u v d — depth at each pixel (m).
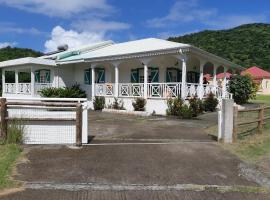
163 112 18.16
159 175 6.57
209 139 10.38
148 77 22.02
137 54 19.16
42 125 9.01
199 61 20.75
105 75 23.73
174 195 5.56
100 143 9.39
